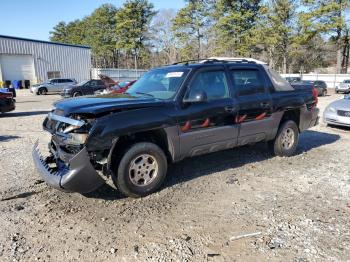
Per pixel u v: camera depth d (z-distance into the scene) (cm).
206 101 493
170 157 478
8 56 4053
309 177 536
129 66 7281
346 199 447
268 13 4188
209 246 334
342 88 3334
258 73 589
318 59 5756
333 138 848
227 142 534
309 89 686
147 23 6438
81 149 401
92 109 409
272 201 441
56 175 406
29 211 417
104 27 7438
